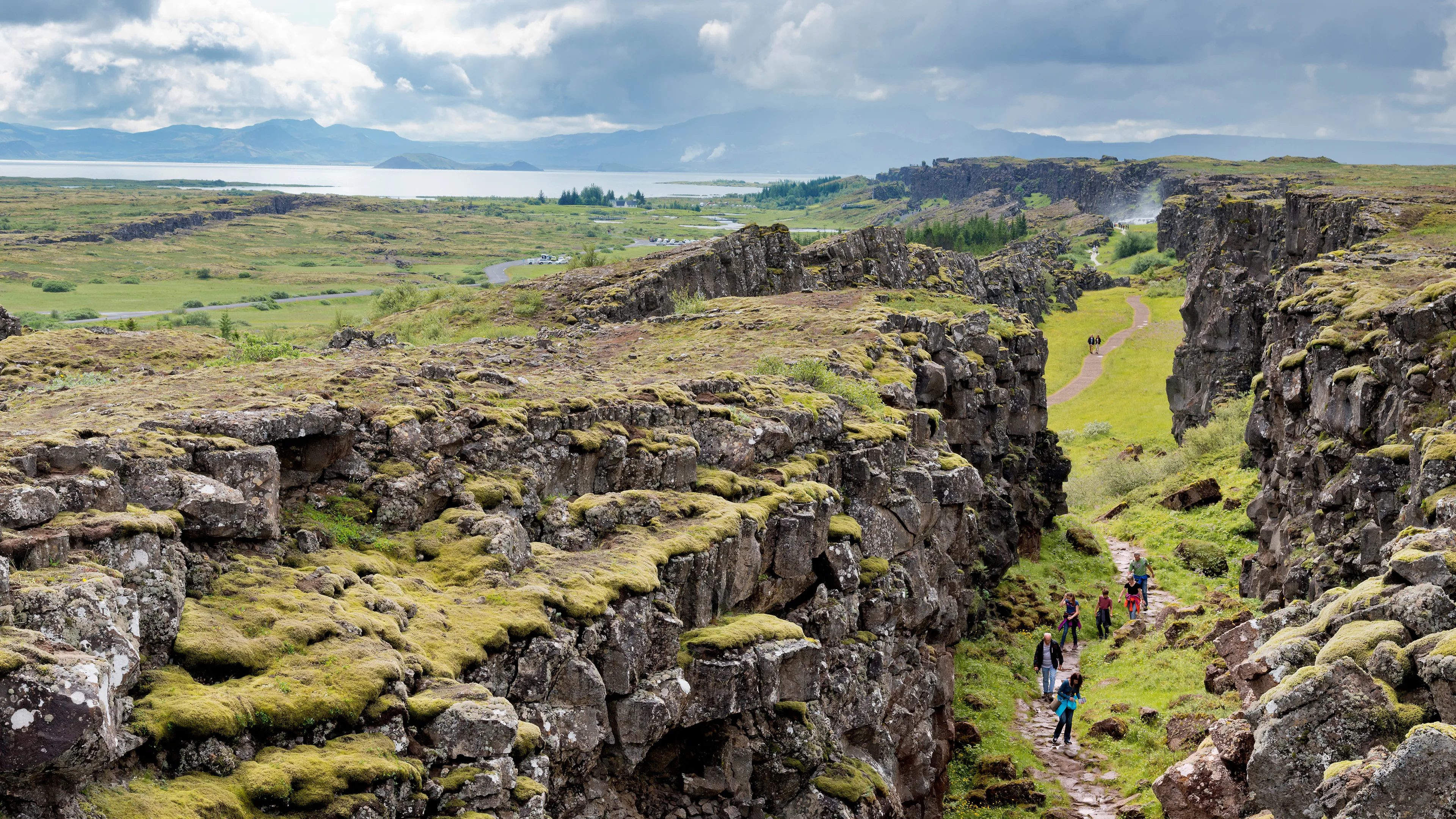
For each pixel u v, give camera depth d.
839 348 40.78
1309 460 41.59
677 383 27.14
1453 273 48.53
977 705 37.12
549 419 20.50
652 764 17.92
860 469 27.48
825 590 23.53
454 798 12.02
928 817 27.80
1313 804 15.66
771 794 18.50
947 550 32.69
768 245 78.19
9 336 42.75
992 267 160.50
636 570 17.00
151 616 11.66
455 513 17.25
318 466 16.88
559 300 67.38
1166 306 178.50
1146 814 27.59
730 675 17.61
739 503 22.00
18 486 11.87
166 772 10.38
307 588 13.73
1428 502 26.92
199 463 14.45
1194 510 67.38
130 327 49.88
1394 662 16.11
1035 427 65.56
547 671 14.63
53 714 8.95
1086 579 56.81
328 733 11.50
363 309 159.38
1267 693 17.09
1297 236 91.06
